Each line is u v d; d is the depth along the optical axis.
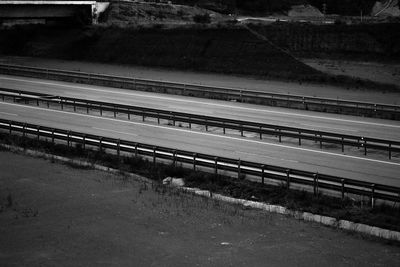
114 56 88.12
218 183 32.72
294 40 78.25
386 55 73.31
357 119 51.06
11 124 44.31
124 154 39.16
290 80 71.62
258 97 58.38
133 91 65.25
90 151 39.53
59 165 37.06
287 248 24.36
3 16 88.19
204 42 82.94
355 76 69.81
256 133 45.25
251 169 32.56
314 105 55.81
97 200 30.52
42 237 25.52
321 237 25.64
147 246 24.52
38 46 96.50
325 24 79.00
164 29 88.25
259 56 77.44
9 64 86.25
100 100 58.47
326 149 40.12
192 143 41.25
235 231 26.31
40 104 57.19
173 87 63.66
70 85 69.25
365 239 25.39
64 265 22.62
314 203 29.47
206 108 54.91
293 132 43.34
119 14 100.19
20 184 33.25
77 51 92.12
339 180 29.22
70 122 48.34
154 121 49.41
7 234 25.88
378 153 39.19
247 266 22.50
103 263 22.81
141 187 32.66
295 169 32.44
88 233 25.97
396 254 23.80
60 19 99.81
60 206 29.62
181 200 30.52
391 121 50.56
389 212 27.92
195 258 23.27
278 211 28.94
